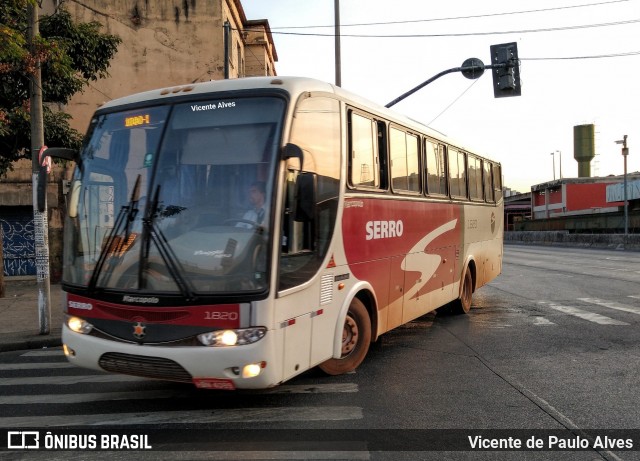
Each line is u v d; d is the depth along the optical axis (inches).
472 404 213.0
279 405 212.2
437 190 355.3
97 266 193.0
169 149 194.9
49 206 653.3
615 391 230.1
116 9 739.4
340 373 247.4
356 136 249.0
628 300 495.5
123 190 195.8
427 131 338.3
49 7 696.4
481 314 429.7
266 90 196.7
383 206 272.5
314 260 209.0
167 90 209.6
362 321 254.1
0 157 471.2
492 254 499.2
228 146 191.2
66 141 482.0
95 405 217.0
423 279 328.2
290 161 192.7
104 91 732.7
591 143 2935.5
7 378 265.0
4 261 658.8
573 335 345.4
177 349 177.9
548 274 745.6
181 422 195.2
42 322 366.6
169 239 184.4
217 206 185.2
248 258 179.6
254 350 175.6
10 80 415.5
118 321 188.4
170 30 749.3
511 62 631.8
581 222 1943.9
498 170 526.9
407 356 292.2
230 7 828.6
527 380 246.2
